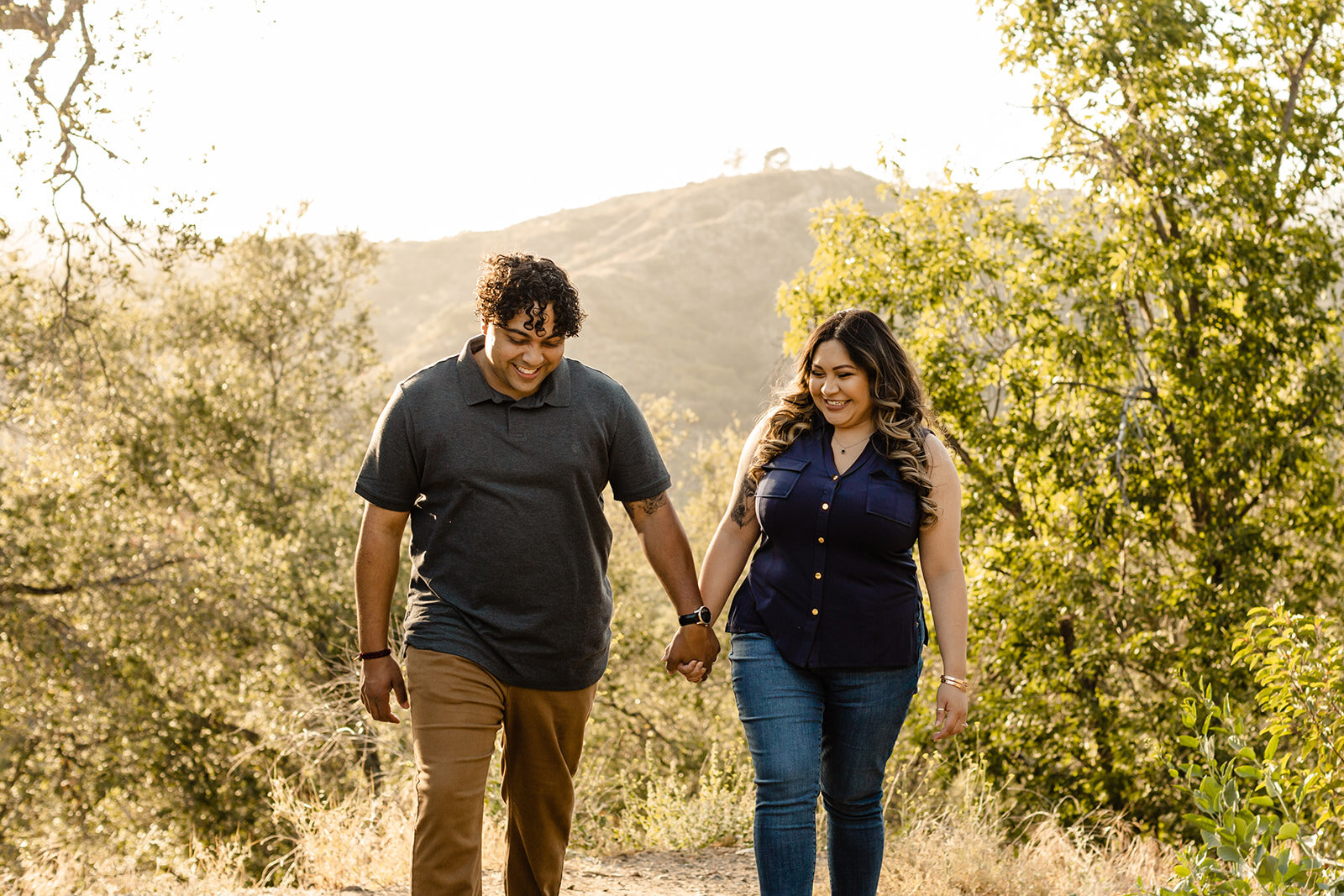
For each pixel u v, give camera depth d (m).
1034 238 12.57
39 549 12.51
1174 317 12.05
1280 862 2.68
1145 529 11.62
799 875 2.73
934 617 2.96
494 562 2.67
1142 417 11.80
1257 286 11.37
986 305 12.68
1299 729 3.96
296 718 9.41
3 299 13.39
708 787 6.00
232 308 20.98
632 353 96.81
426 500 2.72
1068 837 5.12
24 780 12.62
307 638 12.80
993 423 11.95
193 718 13.50
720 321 107.88
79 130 11.11
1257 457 11.02
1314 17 11.77
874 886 3.04
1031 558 11.20
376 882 4.55
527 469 2.67
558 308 2.58
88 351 14.45
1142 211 11.66
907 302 12.76
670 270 113.81
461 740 2.62
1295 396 12.01
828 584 2.85
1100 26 11.73
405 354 94.44
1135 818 10.12
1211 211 11.31
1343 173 11.80
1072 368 11.91
